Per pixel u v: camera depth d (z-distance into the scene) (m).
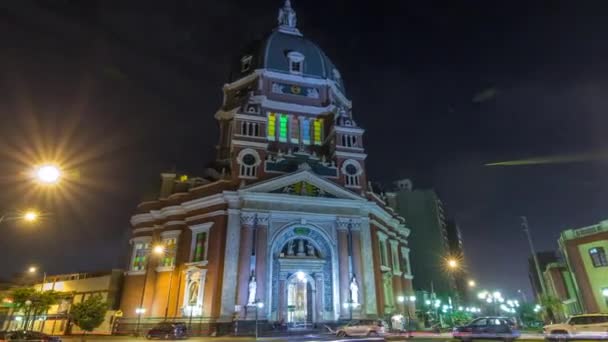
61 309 48.97
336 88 57.09
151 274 42.00
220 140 53.66
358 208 42.84
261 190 40.25
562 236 46.78
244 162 42.47
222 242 38.75
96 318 38.25
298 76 54.72
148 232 45.44
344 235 40.88
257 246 37.84
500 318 25.11
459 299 97.06
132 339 32.50
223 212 39.84
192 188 44.44
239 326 34.44
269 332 33.94
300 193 41.41
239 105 52.88
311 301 38.91
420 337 29.88
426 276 88.44
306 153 45.41
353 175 45.91
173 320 38.00
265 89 52.91
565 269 56.22
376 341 26.97
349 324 30.94
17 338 26.06
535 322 70.62
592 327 23.47
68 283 50.91
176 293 39.78
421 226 93.31
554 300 52.38
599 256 42.16
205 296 37.09
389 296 43.91
